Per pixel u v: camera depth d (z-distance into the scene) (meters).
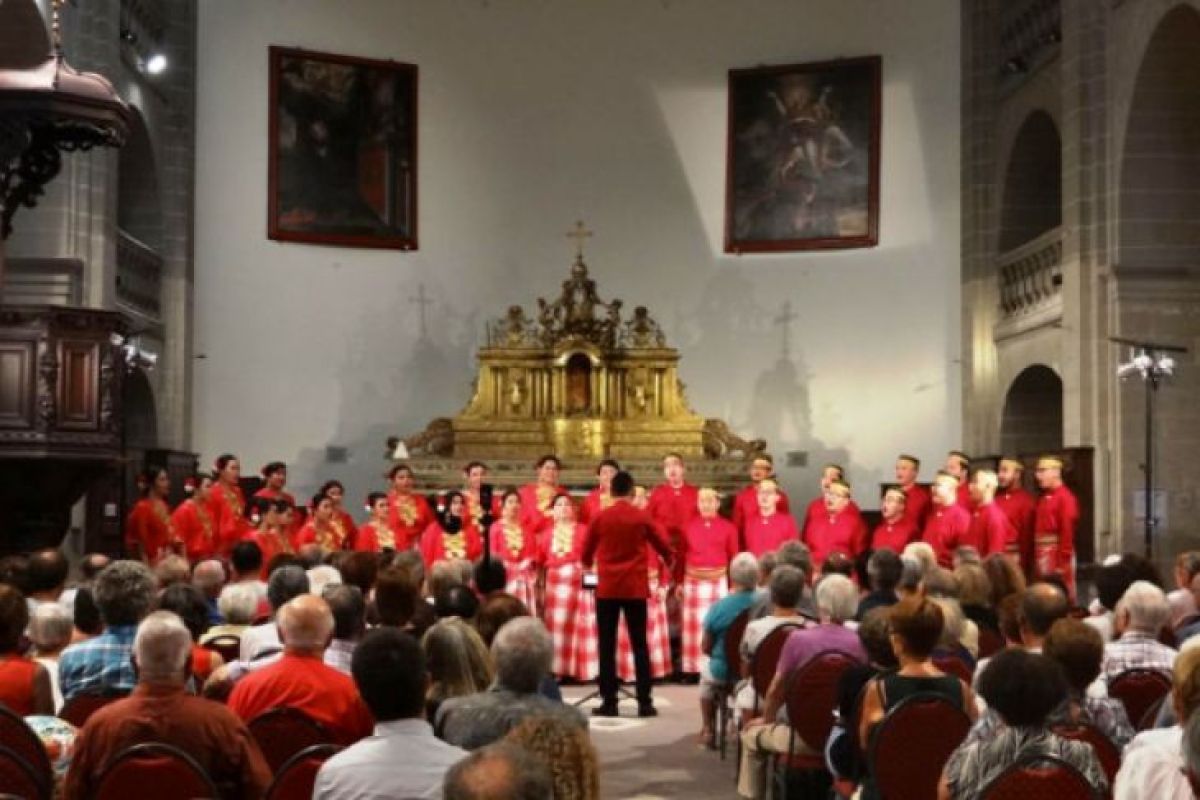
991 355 23.67
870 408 24.67
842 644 8.16
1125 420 19.02
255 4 24.09
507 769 2.78
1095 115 19.70
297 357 24.17
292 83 24.19
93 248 18.84
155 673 5.58
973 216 23.92
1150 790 4.76
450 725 5.57
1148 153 18.92
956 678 6.44
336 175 24.47
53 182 18.50
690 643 15.39
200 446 23.50
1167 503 18.94
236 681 7.07
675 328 25.48
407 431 24.72
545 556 15.31
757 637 9.55
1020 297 22.88
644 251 25.62
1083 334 19.73
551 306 23.84
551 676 7.31
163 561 9.33
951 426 24.25
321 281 24.42
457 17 25.44
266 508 15.42
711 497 15.49
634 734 12.12
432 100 25.23
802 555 10.42
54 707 6.86
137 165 22.33
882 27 24.89
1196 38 18.06
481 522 11.28
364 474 24.42
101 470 12.88
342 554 10.55
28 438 12.17
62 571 8.69
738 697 10.09
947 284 24.38
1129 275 18.98
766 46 25.45
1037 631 7.04
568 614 15.15
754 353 25.22
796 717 7.98
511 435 23.19
